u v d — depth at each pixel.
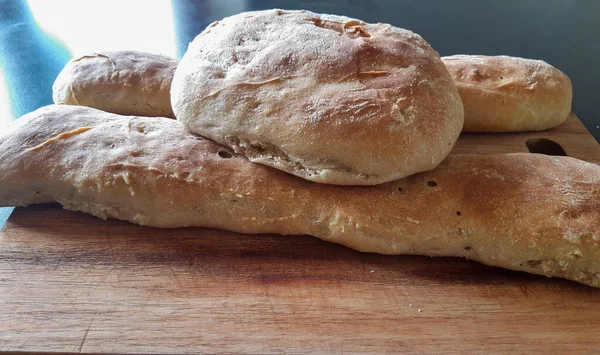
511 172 0.25
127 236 0.26
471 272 0.24
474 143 0.33
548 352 0.21
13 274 0.24
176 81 0.27
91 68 0.35
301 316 0.22
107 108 0.35
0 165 0.26
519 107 0.33
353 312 0.22
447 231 0.24
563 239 0.23
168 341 0.21
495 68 0.34
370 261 0.25
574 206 0.23
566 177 0.25
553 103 0.33
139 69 0.35
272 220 0.25
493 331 0.22
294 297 0.23
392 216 0.24
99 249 0.25
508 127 0.34
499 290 0.23
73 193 0.26
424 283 0.24
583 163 0.26
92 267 0.24
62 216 0.27
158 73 0.34
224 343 0.21
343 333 0.21
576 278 0.23
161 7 0.53
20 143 0.27
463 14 0.52
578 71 0.42
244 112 0.24
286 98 0.24
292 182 0.25
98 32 0.48
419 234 0.24
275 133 0.24
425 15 0.52
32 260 0.24
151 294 0.23
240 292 0.23
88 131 0.27
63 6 0.54
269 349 0.21
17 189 0.26
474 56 0.37
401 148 0.23
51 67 0.43
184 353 0.20
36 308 0.22
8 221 0.26
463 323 0.22
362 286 0.24
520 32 0.49
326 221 0.25
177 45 0.45
